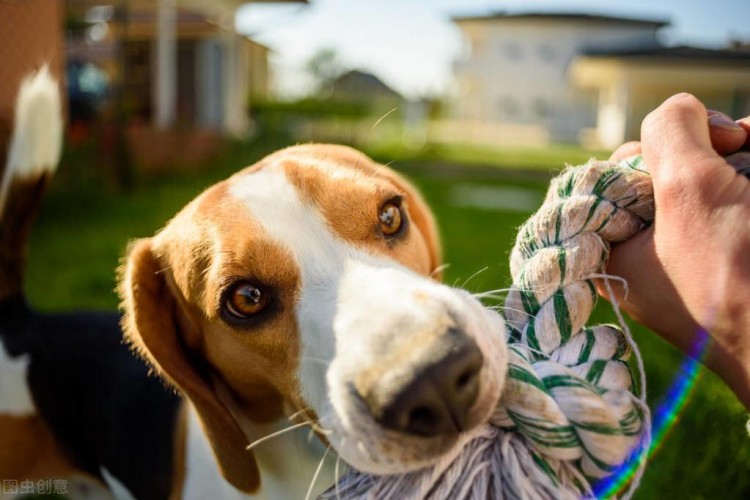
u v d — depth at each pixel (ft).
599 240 0.80
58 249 3.57
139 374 1.54
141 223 4.21
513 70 21.24
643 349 1.95
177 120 7.02
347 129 11.02
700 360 0.72
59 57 3.57
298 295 0.95
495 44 21.33
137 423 1.45
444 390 0.70
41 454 1.63
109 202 4.89
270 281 0.97
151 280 1.14
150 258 1.15
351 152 1.21
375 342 0.78
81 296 2.77
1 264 1.71
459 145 14.61
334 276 0.94
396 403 0.71
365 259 0.97
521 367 0.74
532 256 0.83
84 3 7.13
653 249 0.75
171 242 1.11
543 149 14.32
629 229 0.80
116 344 1.66
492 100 21.62
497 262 3.31
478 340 0.75
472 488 0.73
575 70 16.55
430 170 8.59
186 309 1.11
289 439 1.11
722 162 0.72
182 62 8.50
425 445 0.73
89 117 6.84
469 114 22.04
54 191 4.67
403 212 1.08
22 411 1.60
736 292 0.66
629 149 0.93
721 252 0.68
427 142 13.21
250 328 0.99
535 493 0.70
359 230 1.00
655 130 0.77
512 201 5.76
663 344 1.97
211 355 1.10
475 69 21.62
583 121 20.61
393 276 0.90
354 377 0.77
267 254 0.97
